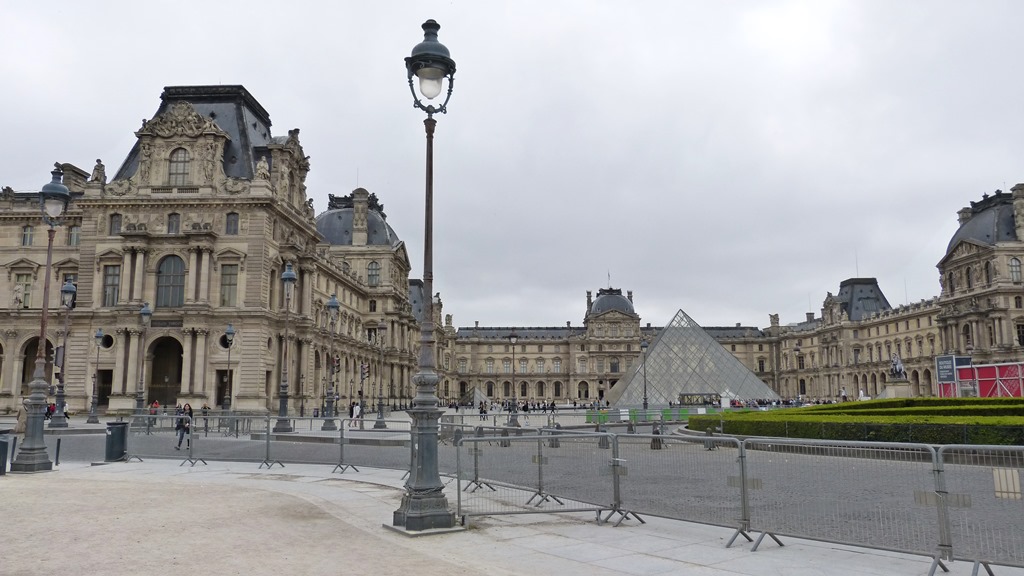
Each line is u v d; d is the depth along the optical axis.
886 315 187.38
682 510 16.83
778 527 15.02
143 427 54.56
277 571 12.90
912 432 31.05
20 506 19.75
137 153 92.31
